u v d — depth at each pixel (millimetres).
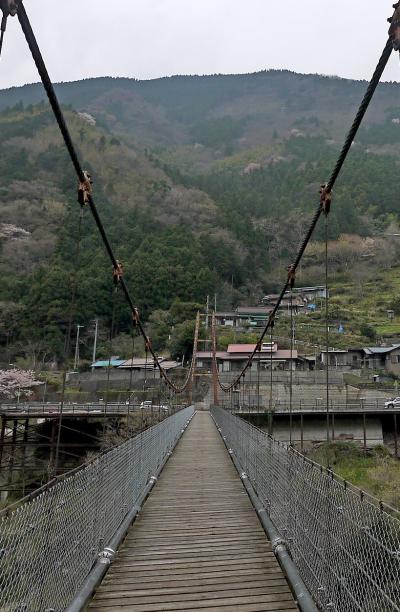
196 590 3543
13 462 17766
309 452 20094
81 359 37562
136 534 4871
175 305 44656
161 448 8695
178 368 35406
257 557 4203
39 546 2430
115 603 3350
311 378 32406
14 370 30812
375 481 14000
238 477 7805
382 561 2285
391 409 23609
